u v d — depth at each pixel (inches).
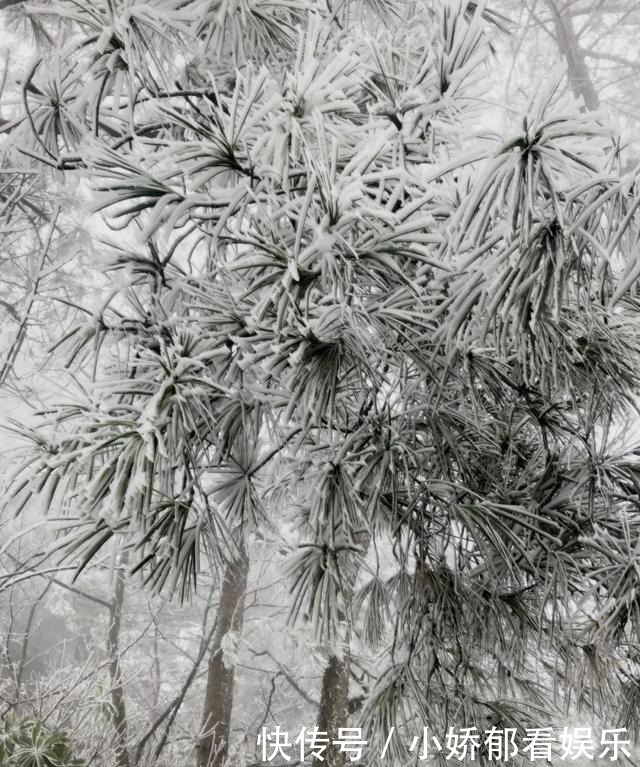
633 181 37.2
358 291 44.6
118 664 172.9
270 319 45.1
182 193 45.2
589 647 54.2
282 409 49.9
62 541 43.4
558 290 39.5
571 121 36.3
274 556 137.9
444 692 56.0
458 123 49.9
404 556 53.4
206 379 43.5
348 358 47.2
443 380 47.8
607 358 49.8
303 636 105.3
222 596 158.9
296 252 40.4
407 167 46.6
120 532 44.0
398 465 51.9
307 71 41.8
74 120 53.2
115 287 46.4
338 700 107.9
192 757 180.1
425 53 48.5
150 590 46.1
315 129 43.0
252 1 53.4
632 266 38.7
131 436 41.4
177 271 49.6
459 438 57.0
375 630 61.0
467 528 51.8
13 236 94.2
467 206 38.2
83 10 48.1
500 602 55.8
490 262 40.9
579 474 57.1
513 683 62.0
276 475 64.0
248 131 44.3
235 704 250.1
